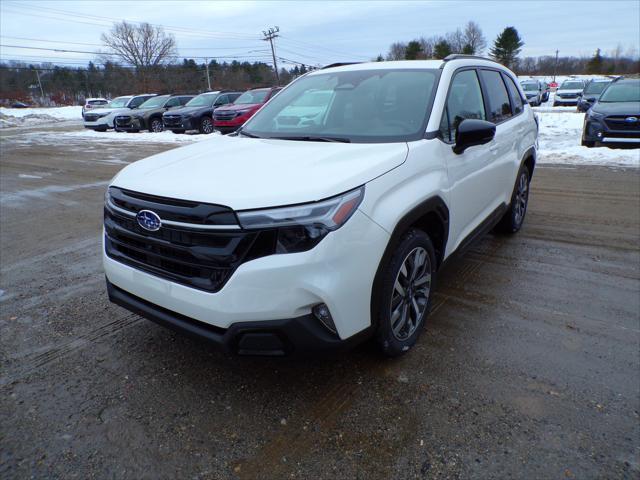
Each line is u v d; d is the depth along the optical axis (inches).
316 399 103.9
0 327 137.0
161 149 569.9
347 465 86.4
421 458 87.5
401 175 105.9
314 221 87.8
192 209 90.4
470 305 145.9
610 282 160.2
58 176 396.5
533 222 229.0
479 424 95.6
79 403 103.9
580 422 95.3
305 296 88.4
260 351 91.3
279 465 86.7
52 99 2866.6
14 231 234.2
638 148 418.9
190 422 97.7
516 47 3058.6
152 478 84.4
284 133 138.4
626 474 82.9
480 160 146.9
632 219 228.7
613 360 115.9
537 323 134.5
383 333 107.2
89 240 217.3
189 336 96.9
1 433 95.0
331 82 153.3
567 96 1210.0
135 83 3011.8
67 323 138.9
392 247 100.9
